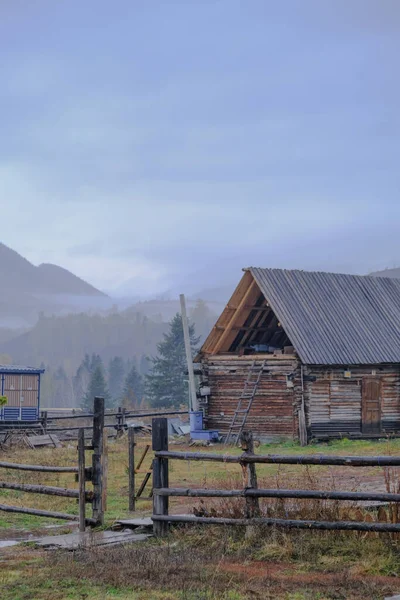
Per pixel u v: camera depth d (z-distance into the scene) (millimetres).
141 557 13109
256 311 47656
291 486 18641
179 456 15367
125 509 19766
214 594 11016
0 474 26500
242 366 46312
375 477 23219
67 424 56656
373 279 51406
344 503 16203
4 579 12047
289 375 43625
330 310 46719
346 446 40375
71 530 16766
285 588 11359
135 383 153875
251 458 14484
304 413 43312
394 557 12695
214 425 47094
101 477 16922
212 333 47344
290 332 43781
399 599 10594
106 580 11891
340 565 12586
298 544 13484
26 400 51031
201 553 13578
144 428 49344
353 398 44562
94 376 136000
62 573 12344
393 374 45906
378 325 47188
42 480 24953
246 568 12594
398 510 13906
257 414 45281
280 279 47000
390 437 44688
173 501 19844
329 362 43000
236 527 14586
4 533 16781
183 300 48406
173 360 114312
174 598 10969
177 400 112688
